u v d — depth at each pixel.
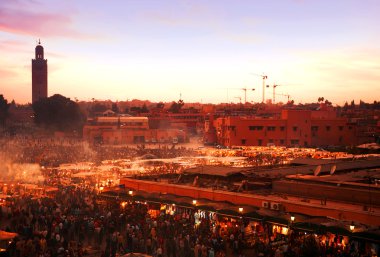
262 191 38.44
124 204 43.03
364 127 149.50
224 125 134.62
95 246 33.78
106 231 36.38
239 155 83.44
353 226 27.25
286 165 51.75
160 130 165.25
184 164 65.44
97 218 38.16
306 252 27.70
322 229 28.45
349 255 27.14
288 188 36.88
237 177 42.94
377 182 37.75
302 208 32.38
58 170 65.25
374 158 60.28
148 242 31.98
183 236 32.59
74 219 37.78
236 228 33.66
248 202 35.66
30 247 30.31
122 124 171.00
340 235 28.44
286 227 31.72
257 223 33.66
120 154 95.88
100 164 72.19
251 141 128.50
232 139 129.25
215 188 39.78
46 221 37.38
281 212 32.47
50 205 42.91
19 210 41.66
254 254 30.97
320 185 35.09
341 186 34.81
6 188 51.69
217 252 30.62
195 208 36.44
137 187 46.16
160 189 43.34
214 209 34.91
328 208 30.86
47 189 50.84
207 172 44.31
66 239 34.25
